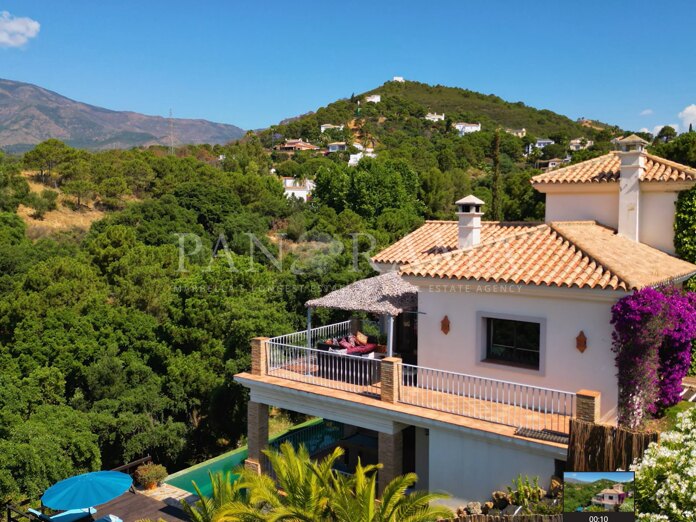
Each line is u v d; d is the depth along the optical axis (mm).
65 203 60656
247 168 92625
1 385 19359
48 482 16484
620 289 11867
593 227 17031
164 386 23484
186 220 50531
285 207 58969
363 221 54688
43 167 68312
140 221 48594
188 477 19625
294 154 150500
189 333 24484
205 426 24672
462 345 14469
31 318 24484
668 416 14016
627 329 11719
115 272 32250
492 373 14008
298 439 20328
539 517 9586
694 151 25281
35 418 18703
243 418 24641
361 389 14641
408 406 13312
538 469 11344
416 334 17703
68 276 29703
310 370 16375
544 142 179875
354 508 9539
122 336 24281
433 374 14930
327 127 192625
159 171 70125
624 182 17031
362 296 15844
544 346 13234
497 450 11859
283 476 10766
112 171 67062
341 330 19422
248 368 23906
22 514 14305
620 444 9367
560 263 13547
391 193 71812
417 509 10133
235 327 24125
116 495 13273
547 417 12492
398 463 13648
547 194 18906
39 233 49531
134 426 20641
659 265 14906
